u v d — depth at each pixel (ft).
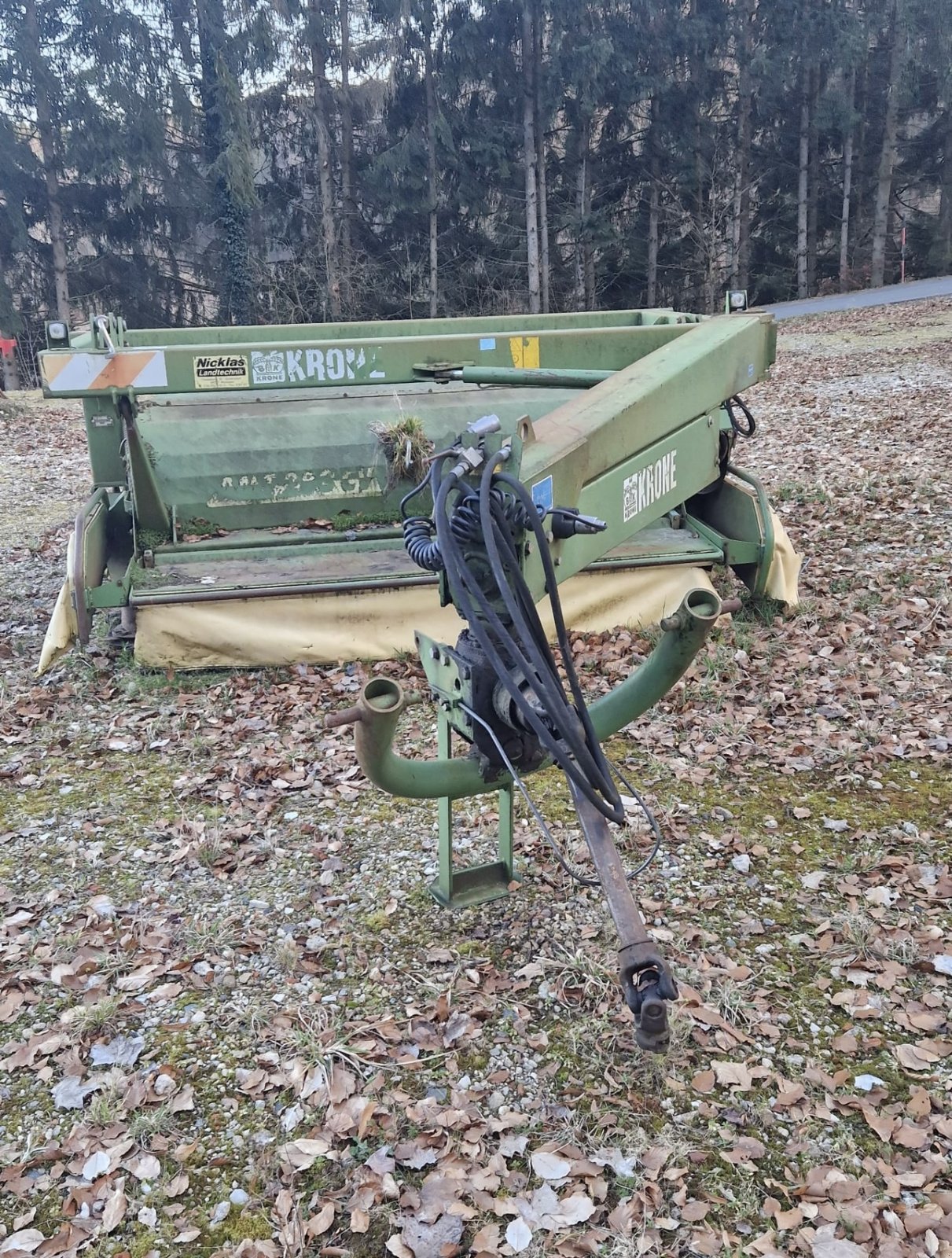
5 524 34.35
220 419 22.59
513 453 10.52
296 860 14.73
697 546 21.90
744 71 115.03
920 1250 8.57
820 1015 11.30
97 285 109.60
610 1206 9.14
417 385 23.94
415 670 20.38
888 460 35.94
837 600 23.27
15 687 20.57
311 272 108.06
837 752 16.92
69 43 100.01
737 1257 8.59
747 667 20.17
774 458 38.58
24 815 16.20
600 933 12.73
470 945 12.62
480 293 118.01
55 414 58.54
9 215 101.60
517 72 110.73
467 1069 10.71
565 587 20.95
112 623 23.26
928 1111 9.98
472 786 11.58
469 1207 9.14
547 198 121.80
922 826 14.87
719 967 12.03
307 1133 10.02
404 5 102.83
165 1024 11.53
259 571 21.08
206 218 108.99
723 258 129.70
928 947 12.31
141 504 21.77
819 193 132.26
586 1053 10.85
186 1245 8.96
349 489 23.02
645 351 20.65
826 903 13.25
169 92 101.14
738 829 14.97
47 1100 10.58
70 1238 9.02
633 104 115.75
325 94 108.37
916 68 121.08
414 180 108.37
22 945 13.03
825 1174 9.32
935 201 150.92
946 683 19.19
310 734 18.35
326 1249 8.79
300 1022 11.47
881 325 79.92
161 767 17.52
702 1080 10.41
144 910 13.66
